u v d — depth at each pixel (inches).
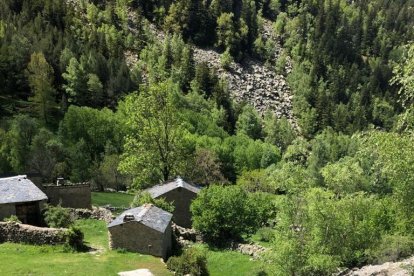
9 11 6284.5
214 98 6560.0
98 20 7268.7
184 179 2330.2
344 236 1633.9
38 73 4813.0
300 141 5807.1
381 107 7194.9
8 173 3341.5
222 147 4810.5
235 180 4776.1
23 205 1764.3
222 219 1900.8
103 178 3535.9
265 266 1440.7
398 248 1652.3
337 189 2341.3
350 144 5393.7
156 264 1422.2
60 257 1396.4
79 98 5285.4
